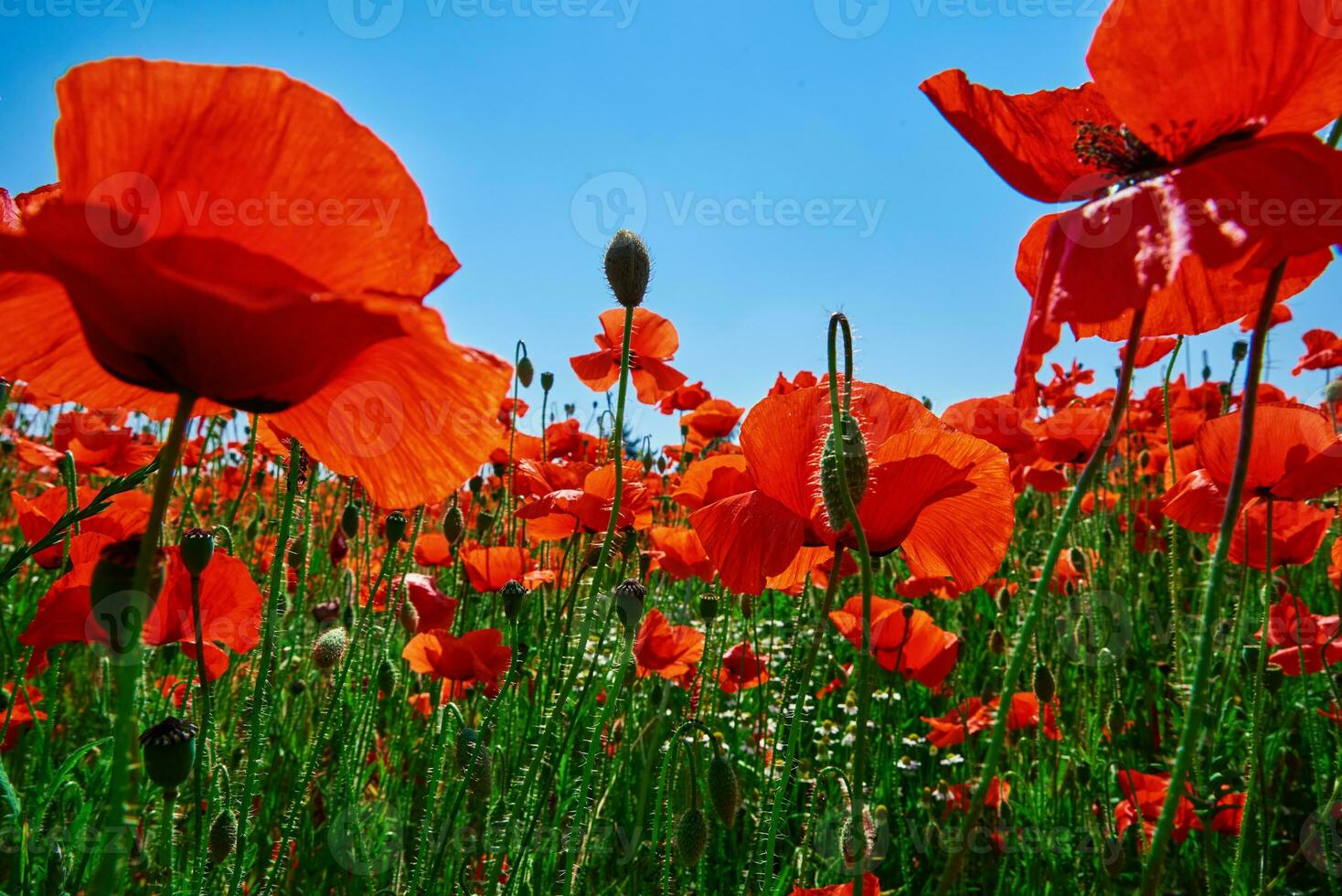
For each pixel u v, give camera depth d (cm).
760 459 30
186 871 32
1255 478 38
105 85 15
